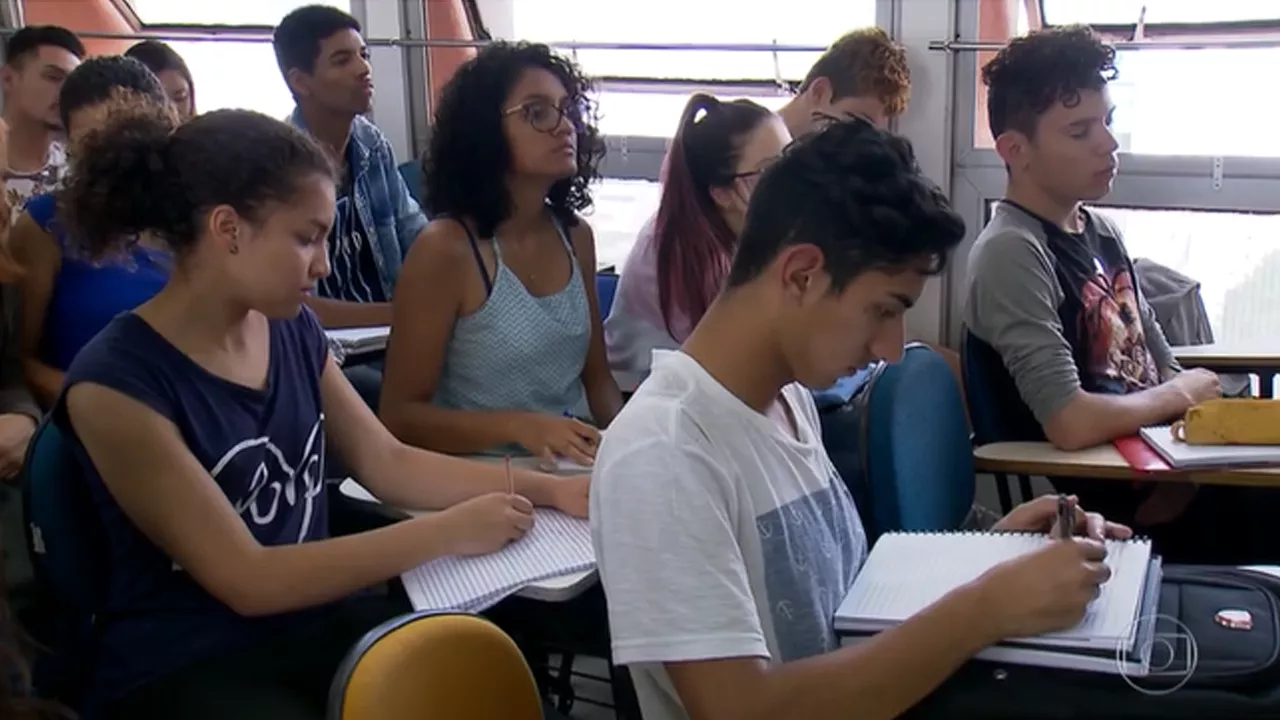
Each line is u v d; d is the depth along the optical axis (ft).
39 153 10.16
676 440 3.34
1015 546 4.32
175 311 4.75
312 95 9.60
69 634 4.92
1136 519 7.00
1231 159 9.14
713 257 6.68
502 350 6.42
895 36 9.78
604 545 3.29
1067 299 7.07
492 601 4.50
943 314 10.18
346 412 5.55
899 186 3.31
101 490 4.68
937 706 3.47
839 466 6.24
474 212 6.35
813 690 3.28
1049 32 7.06
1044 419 6.69
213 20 11.84
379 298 10.01
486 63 6.30
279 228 4.64
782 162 3.43
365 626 4.93
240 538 4.58
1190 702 3.38
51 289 7.29
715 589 3.23
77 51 10.23
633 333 7.14
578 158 6.84
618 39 10.73
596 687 7.45
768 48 10.28
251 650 4.79
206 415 4.72
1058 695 3.43
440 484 5.49
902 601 3.85
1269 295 9.41
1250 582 4.10
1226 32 9.01
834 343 3.39
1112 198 9.62
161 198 4.65
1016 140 7.18
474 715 3.40
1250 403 6.15
